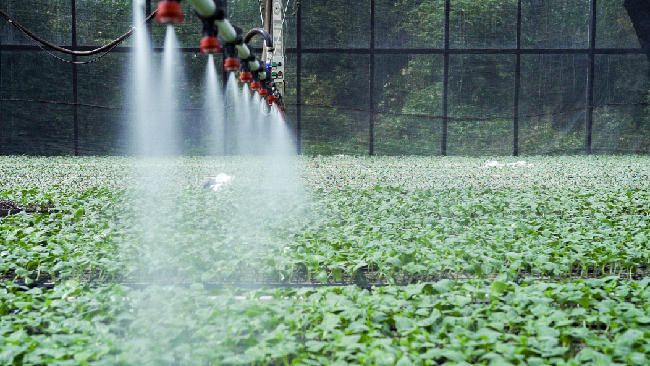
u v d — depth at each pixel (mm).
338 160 19188
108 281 5000
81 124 20828
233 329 3201
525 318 3359
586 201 8859
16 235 5809
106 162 18141
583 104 21188
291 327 3221
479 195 9828
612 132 21266
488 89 21109
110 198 9242
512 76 21047
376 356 2744
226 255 5160
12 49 20344
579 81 21109
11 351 2852
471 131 21188
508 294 3689
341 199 8820
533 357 2803
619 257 4875
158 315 3465
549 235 5930
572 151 21328
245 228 6637
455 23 20844
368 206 8219
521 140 21266
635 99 21125
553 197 9422
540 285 3848
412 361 2820
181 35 20984
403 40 20875
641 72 21016
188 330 3258
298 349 2973
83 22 20578
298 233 6160
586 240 5754
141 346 2949
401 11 20766
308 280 4992
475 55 20953
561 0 20781
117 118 21000
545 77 21109
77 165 16688
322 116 21031
